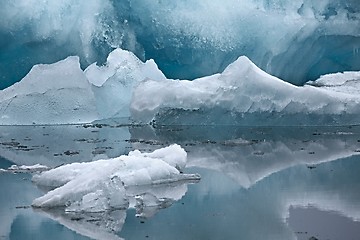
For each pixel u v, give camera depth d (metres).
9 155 28.00
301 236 14.42
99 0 47.28
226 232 14.79
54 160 26.41
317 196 18.86
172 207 17.47
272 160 26.41
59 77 42.28
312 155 27.78
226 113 39.25
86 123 42.53
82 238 14.40
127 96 45.31
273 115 38.81
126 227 15.29
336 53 49.25
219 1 48.06
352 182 21.11
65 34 46.25
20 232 14.97
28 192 19.66
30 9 44.50
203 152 28.83
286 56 48.41
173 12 48.12
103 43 47.94
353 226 15.20
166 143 31.92
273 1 48.19
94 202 17.17
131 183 20.41
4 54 44.75
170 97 39.66
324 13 48.00
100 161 21.25
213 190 19.92
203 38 48.22
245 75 38.94
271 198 18.58
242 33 48.22
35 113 41.75
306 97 38.69
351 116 39.12
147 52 49.22
